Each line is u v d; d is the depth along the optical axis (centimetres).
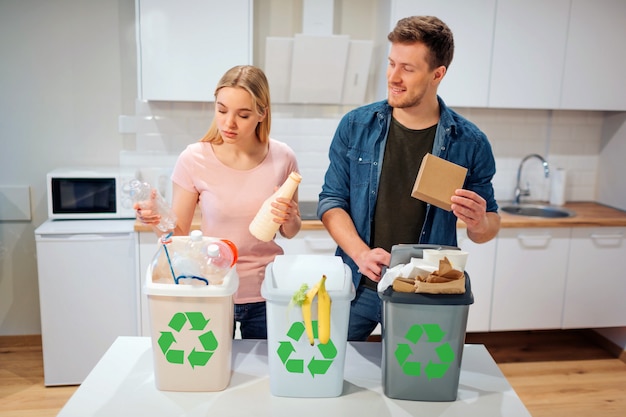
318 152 342
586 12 313
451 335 127
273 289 126
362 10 333
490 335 365
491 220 171
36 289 333
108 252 281
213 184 163
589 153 368
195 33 291
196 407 125
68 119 321
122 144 328
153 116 324
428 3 300
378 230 176
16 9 306
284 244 294
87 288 283
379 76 325
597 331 358
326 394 131
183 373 130
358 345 158
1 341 333
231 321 134
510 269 313
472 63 310
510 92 316
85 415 122
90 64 317
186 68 293
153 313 126
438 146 171
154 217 142
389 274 129
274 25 326
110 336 289
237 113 145
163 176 304
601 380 314
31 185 324
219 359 129
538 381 312
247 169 164
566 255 316
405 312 126
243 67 150
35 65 313
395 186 173
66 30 312
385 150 174
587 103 324
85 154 326
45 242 276
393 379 130
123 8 315
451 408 129
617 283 324
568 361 336
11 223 325
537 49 313
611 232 318
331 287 129
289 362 128
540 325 322
